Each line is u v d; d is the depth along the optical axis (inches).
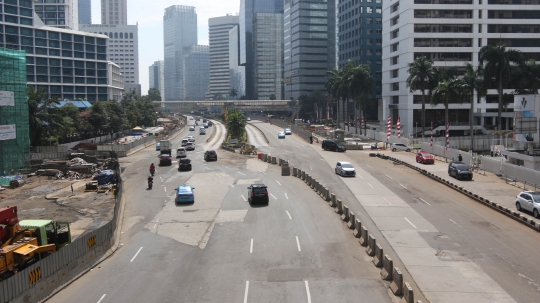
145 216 1572.3
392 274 956.0
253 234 1323.8
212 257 1129.4
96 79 6752.0
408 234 1326.3
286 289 919.7
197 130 6063.0
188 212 1612.9
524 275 1007.6
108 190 2039.9
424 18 4407.0
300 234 1316.4
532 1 4436.5
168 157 2837.1
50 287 911.0
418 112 4517.7
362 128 5103.3
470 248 1197.7
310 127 5516.7
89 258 1075.9
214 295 896.9
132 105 6146.7
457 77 4040.4
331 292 901.8
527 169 2016.5
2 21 5536.4
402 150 3430.1
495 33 4431.6
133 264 1094.4
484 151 3506.4
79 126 4020.7
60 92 6235.2
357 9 6678.2
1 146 2615.7
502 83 3693.4
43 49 6028.5
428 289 931.3
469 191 1871.3
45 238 1012.5
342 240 1254.9
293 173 2393.0
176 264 1085.8
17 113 2741.1
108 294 912.9
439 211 1601.9
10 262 879.1
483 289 931.3
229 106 7765.8
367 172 2440.9
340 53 7440.9
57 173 2480.3
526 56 4488.2
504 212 1557.6
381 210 1616.6
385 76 5044.3
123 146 3486.7
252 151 3363.7
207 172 2517.2
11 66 2694.4
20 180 2252.7
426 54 4463.6
